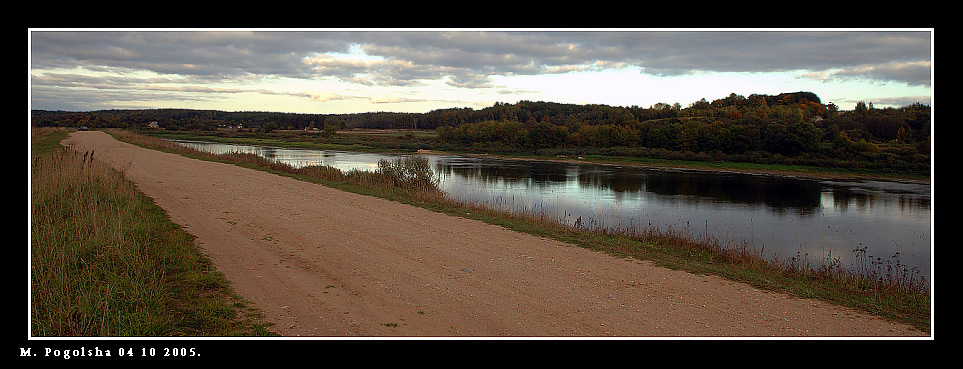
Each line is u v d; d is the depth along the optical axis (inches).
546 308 264.2
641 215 876.6
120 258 311.0
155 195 603.8
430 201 633.6
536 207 898.7
